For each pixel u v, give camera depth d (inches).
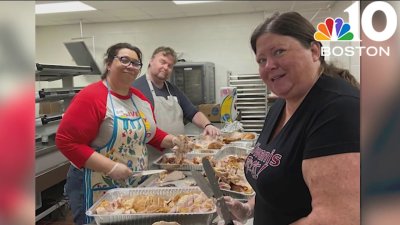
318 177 25.5
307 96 29.5
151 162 77.4
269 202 32.2
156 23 209.8
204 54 207.5
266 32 29.0
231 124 116.7
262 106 162.1
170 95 92.0
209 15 202.5
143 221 42.8
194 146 84.6
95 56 216.5
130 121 62.7
